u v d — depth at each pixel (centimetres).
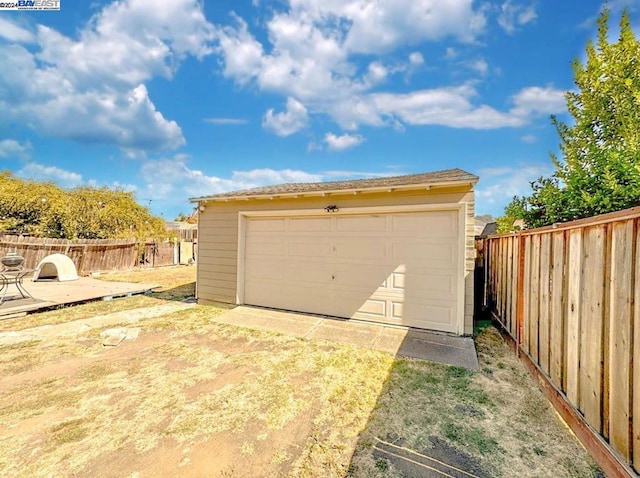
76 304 772
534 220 557
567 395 282
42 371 394
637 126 466
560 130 605
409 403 322
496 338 539
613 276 210
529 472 225
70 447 253
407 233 578
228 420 291
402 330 563
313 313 666
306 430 277
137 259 1636
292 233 691
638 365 183
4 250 1167
